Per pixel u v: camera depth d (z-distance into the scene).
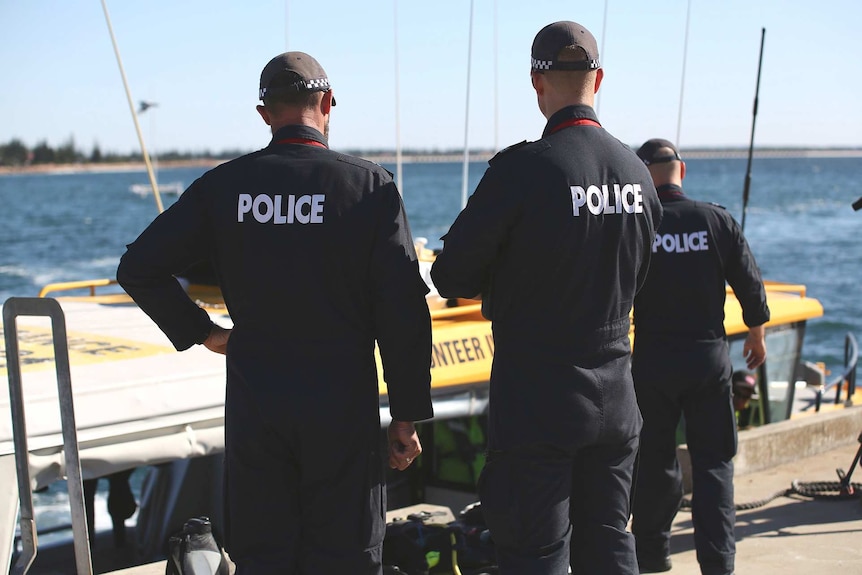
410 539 3.44
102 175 164.50
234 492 2.50
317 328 2.43
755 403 5.74
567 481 2.65
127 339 4.24
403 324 2.43
